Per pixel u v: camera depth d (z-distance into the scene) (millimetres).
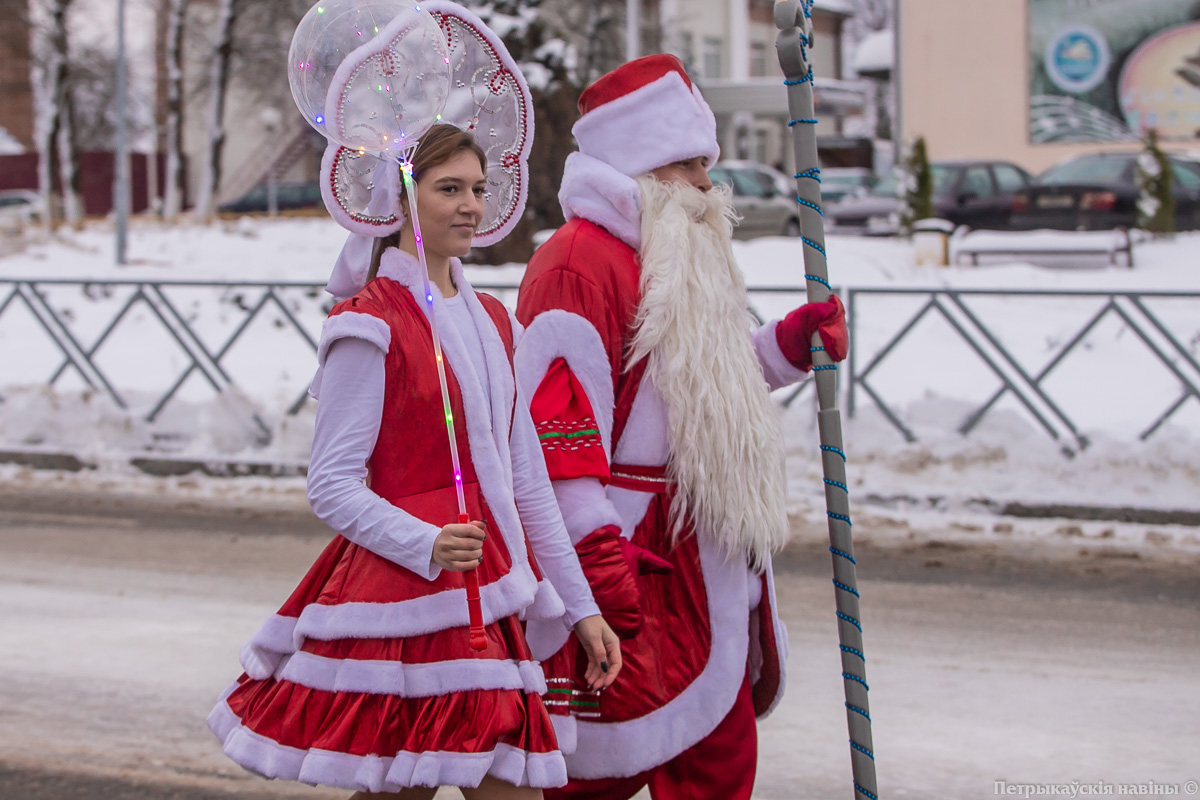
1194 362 8023
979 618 5629
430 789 2439
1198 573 6336
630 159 3045
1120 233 17406
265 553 6941
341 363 2430
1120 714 4434
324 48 2439
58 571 6551
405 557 2357
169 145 38438
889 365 11703
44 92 42625
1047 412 9797
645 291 2934
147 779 3973
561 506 2791
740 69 45188
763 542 2934
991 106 27000
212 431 9438
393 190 2527
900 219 21078
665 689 2893
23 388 10125
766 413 2979
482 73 2752
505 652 2428
